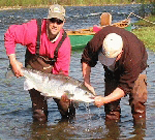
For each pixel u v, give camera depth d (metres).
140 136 5.03
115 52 4.62
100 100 4.94
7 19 31.52
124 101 6.75
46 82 5.08
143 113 5.67
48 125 5.60
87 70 5.26
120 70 4.98
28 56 5.40
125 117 5.92
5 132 5.29
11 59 5.05
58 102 5.78
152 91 7.24
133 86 5.03
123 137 5.02
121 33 4.88
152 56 11.37
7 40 5.04
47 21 5.06
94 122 5.73
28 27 5.04
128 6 53.59
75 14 37.88
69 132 5.29
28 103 6.79
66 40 5.25
